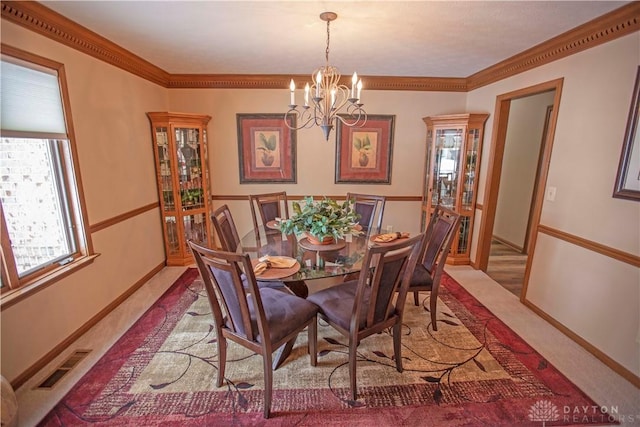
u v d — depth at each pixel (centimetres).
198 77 394
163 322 264
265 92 410
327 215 240
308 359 220
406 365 214
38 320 204
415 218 453
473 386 195
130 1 192
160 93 383
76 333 238
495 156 357
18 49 191
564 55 252
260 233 304
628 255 199
